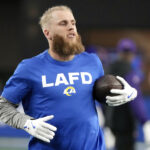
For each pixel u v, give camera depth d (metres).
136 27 35.69
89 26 36.06
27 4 36.69
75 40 12.39
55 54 12.60
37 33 36.69
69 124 12.27
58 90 12.26
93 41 36.06
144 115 19.69
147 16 35.66
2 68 44.34
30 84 12.30
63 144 12.34
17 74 12.32
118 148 20.69
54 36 12.32
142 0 35.72
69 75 12.51
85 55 13.14
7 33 44.44
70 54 12.47
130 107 19.88
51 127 11.70
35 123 11.72
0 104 12.44
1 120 12.54
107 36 35.88
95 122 12.61
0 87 41.91
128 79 19.48
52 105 12.23
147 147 30.47
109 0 36.03
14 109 12.43
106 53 35.34
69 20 12.28
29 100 12.57
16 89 12.29
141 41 35.47
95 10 36.06
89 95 12.60
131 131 20.50
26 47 37.19
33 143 12.71
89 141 12.38
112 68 20.11
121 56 20.34
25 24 37.16
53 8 12.56
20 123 11.99
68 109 12.25
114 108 20.38
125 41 20.56
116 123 20.44
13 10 44.38
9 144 32.81
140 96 19.55
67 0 36.25
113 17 35.91
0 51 44.56
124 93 12.48
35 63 12.45
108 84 12.55
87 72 12.78
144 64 34.78
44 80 12.29
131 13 35.78
